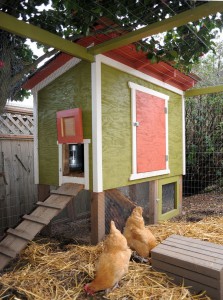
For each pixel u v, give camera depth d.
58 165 3.61
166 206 4.72
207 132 6.35
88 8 2.55
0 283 2.39
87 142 3.21
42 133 3.84
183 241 2.81
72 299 2.14
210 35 3.23
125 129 3.58
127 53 3.40
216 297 2.15
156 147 4.24
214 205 5.41
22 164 4.38
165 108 4.50
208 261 2.29
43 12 2.80
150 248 2.82
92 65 3.10
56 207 3.00
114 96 3.38
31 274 2.54
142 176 3.87
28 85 3.82
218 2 1.94
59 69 3.49
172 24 2.24
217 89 4.81
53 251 3.13
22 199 4.38
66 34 3.08
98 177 3.12
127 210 3.68
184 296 2.19
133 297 2.18
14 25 2.12
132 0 2.51
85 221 4.70
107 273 2.16
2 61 2.79
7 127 4.36
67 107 3.46
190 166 6.61
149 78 4.06
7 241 2.82
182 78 4.66
